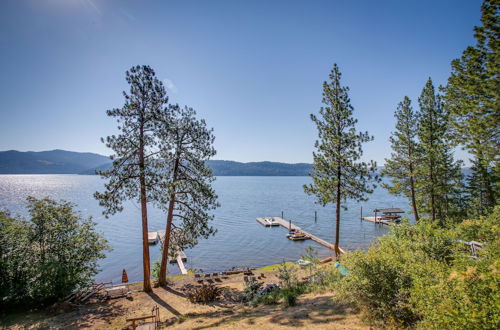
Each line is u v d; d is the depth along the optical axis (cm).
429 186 2448
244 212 7738
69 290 1511
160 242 4481
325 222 6041
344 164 1859
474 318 369
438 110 2430
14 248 1484
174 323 1167
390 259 713
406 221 1054
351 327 693
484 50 1409
